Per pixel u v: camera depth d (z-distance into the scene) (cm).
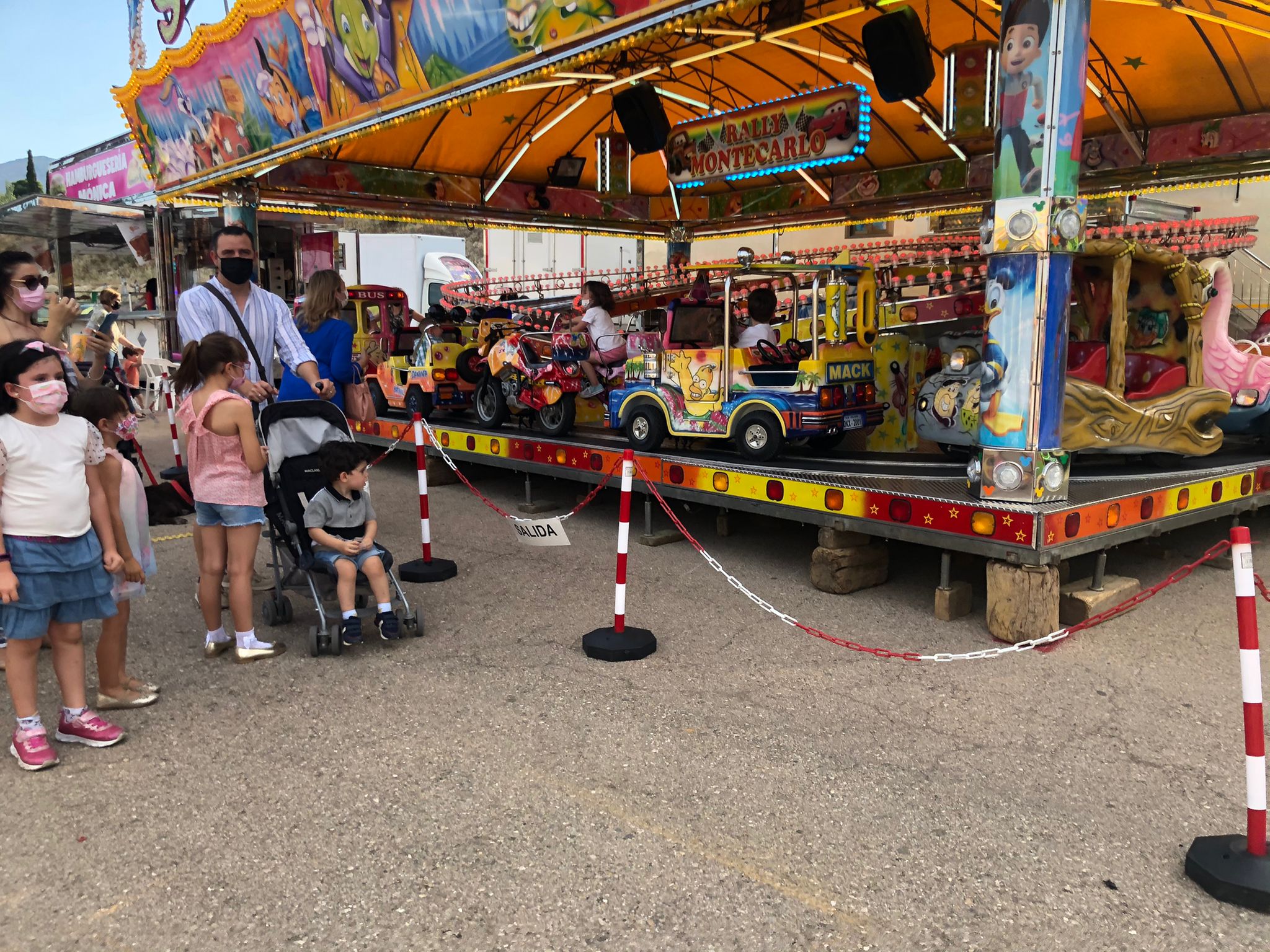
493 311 1071
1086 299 665
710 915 266
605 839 306
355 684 443
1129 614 548
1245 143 952
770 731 389
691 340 736
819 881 283
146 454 1172
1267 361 707
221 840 306
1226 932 258
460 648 492
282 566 544
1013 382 491
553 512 841
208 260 1428
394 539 745
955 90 770
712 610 556
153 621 543
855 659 475
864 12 776
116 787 343
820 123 816
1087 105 1006
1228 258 1197
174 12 973
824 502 582
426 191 1227
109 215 1543
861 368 689
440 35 689
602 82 1007
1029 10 464
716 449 764
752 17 774
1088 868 290
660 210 1523
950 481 579
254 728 395
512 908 269
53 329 430
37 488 342
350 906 270
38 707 416
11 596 332
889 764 359
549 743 379
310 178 1131
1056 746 376
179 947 252
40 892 278
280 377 725
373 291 1123
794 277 721
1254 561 666
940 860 294
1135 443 613
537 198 1352
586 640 484
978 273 784
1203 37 842
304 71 846
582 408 923
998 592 494
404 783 345
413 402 1018
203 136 1050
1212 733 388
